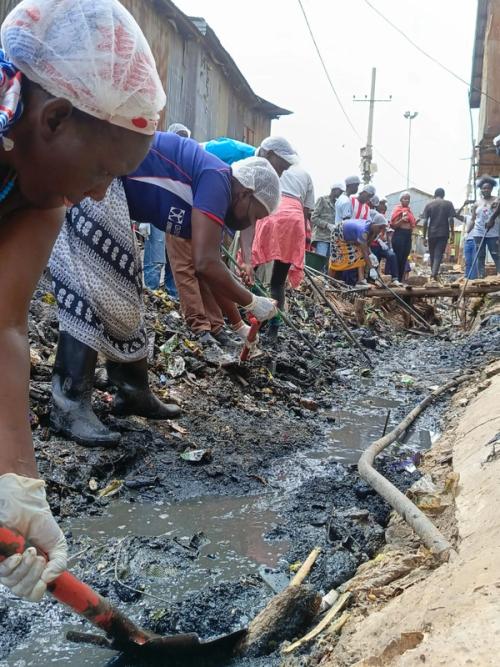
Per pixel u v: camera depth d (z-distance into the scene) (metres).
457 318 12.05
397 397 5.75
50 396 3.51
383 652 1.55
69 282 3.21
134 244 3.27
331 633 1.92
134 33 1.38
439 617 1.63
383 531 2.69
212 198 3.34
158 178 3.33
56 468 3.00
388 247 13.18
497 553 1.90
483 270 12.63
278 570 2.42
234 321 4.38
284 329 7.74
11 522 1.29
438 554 2.18
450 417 4.77
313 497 3.11
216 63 12.75
